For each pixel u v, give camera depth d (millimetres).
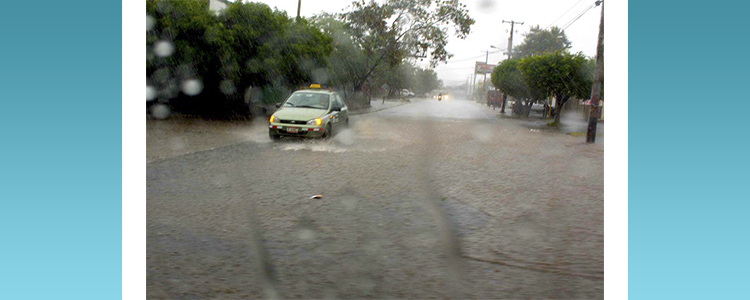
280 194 6121
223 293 3256
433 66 26578
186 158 8844
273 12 18516
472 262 3814
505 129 18797
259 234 4469
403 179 7238
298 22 20516
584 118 28656
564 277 3541
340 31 27078
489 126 20125
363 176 7430
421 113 29141
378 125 18359
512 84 30219
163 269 3607
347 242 4273
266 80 17656
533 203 5762
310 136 11727
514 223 4891
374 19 26250
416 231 4602
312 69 20125
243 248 4090
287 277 3518
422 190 6465
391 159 9273
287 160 8906
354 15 26812
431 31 25656
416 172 7879
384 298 3207
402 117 24312
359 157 9469
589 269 3682
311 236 4430
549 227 4750
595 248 4129
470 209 5457
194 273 3555
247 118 18156
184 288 3312
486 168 8453
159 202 5555
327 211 5316
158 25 14789
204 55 15656
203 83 16938
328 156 9531
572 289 3344
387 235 4473
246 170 7770
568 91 21297
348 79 28391
